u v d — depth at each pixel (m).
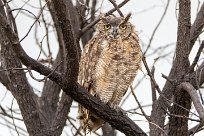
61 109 12.18
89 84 12.22
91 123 11.60
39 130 11.79
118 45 12.07
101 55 12.06
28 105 11.70
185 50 9.84
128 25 12.27
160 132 11.40
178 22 9.91
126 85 12.30
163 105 11.51
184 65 9.84
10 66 11.42
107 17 12.55
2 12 10.15
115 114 10.33
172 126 9.95
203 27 11.88
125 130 10.49
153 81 10.35
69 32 8.67
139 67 12.29
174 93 9.69
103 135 14.41
